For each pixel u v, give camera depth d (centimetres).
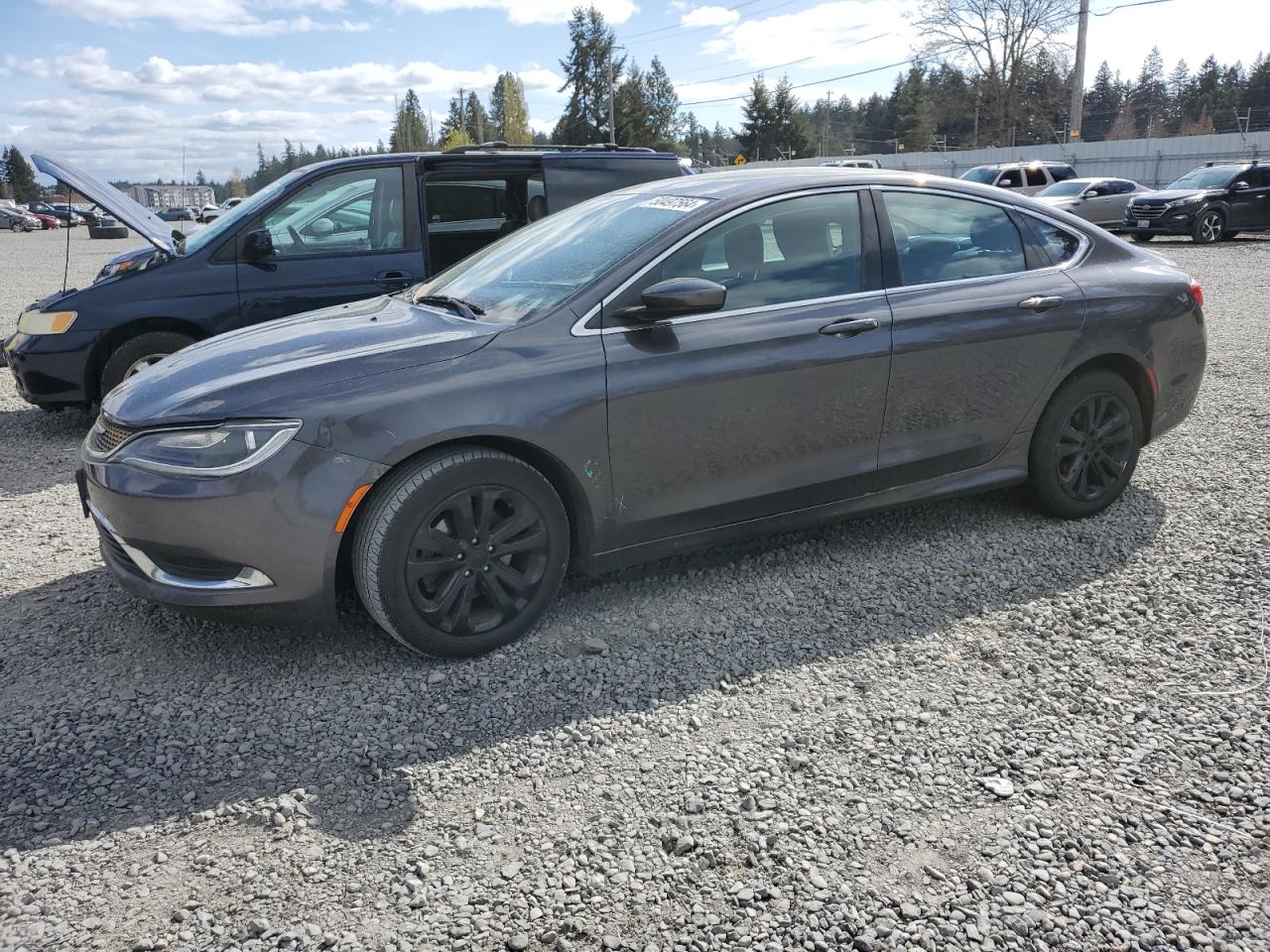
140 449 315
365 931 217
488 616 342
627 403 345
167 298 618
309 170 645
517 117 9094
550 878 234
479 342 334
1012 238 438
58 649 351
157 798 265
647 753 285
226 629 364
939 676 325
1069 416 444
